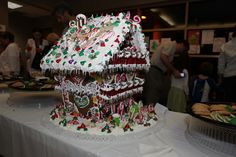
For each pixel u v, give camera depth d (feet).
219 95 7.86
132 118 3.09
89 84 3.05
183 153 2.23
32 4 13.97
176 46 8.56
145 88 8.79
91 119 3.06
